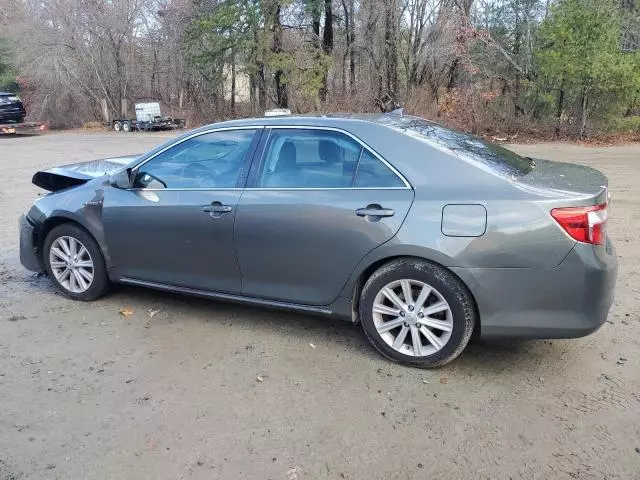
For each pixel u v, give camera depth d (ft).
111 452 9.59
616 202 29.17
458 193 11.46
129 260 15.30
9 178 41.50
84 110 114.32
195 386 11.68
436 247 11.41
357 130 12.65
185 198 14.12
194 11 91.56
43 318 15.21
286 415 10.61
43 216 16.46
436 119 73.20
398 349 12.32
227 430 10.17
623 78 60.29
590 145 59.88
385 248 11.91
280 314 15.35
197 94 102.47
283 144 13.38
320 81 85.10
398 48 78.79
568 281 10.90
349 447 9.66
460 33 70.38
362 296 12.51
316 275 12.85
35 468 9.20
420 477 8.93
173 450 9.63
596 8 61.57
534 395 11.18
